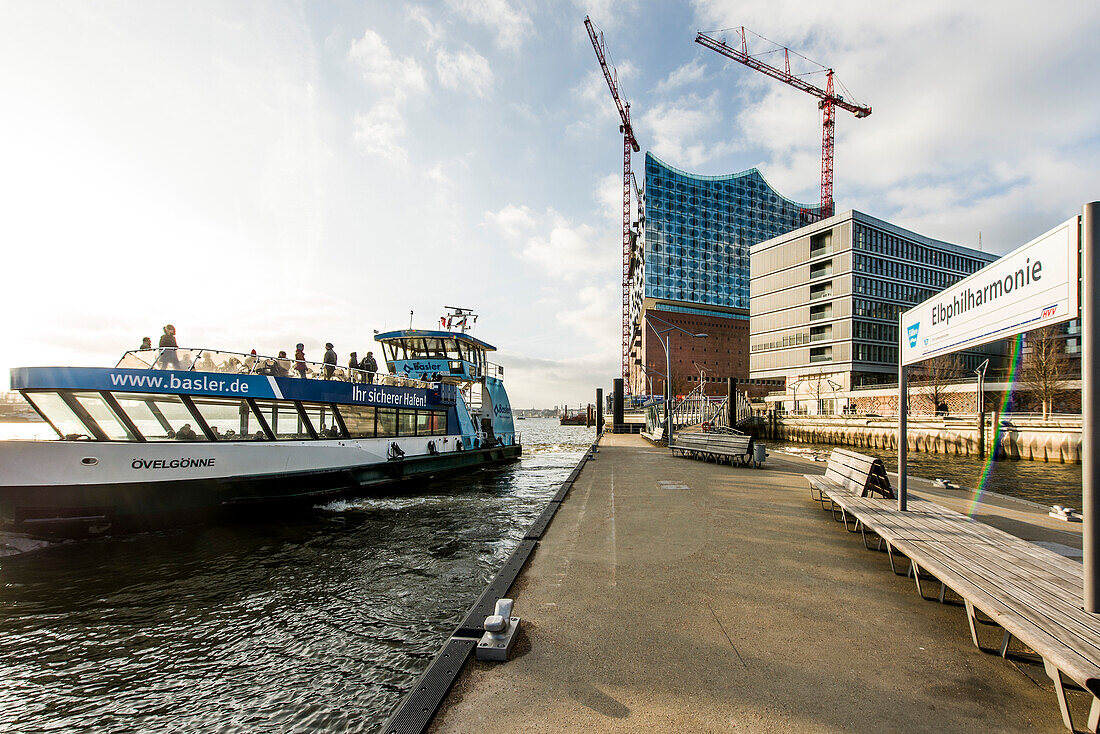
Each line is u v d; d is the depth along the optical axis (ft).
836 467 32.96
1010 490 72.23
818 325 226.38
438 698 10.95
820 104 387.14
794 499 36.09
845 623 15.01
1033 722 10.10
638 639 13.99
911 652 13.17
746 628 14.70
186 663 19.01
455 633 14.40
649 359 379.76
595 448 86.22
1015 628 10.73
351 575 28.55
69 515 35.63
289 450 47.16
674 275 408.87
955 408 168.25
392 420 61.93
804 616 15.55
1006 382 153.89
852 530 26.81
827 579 18.97
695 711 10.55
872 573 19.69
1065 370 148.05
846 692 11.27
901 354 23.52
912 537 18.74
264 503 44.16
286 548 34.37
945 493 38.24
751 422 212.64
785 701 10.91
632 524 28.32
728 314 416.05
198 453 40.91
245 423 45.32
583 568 20.42
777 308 248.52
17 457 34.55
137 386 39.81
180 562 31.48
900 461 23.31
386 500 52.42
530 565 20.89
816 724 10.08
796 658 12.86
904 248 229.66
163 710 16.12
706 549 23.18
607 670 12.30
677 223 415.85
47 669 18.72
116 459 37.24
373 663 18.67
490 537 36.81
